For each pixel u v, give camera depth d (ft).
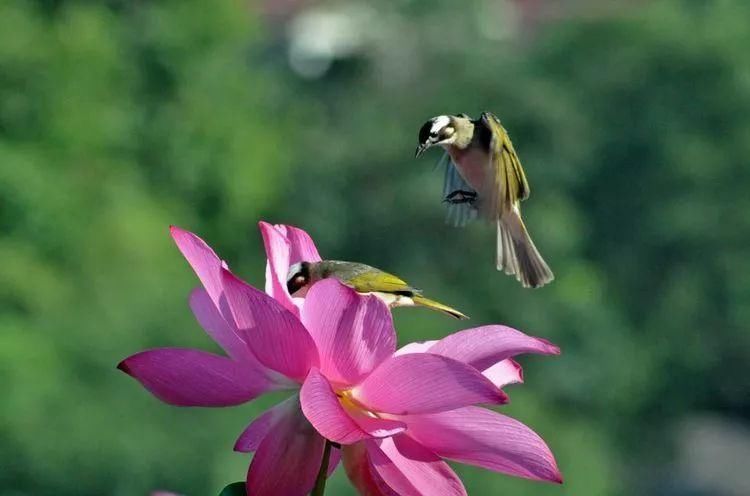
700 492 136.05
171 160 128.06
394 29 175.52
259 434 10.83
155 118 128.26
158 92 130.41
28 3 120.88
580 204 160.76
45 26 119.65
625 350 138.41
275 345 10.28
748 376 154.20
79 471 77.92
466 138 15.79
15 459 77.00
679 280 156.15
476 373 10.00
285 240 11.17
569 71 169.48
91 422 78.54
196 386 10.53
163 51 128.98
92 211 111.55
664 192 160.25
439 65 168.76
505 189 15.90
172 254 115.34
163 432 77.82
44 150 113.80
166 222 116.67
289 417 10.52
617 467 131.34
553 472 10.22
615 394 133.80
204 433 77.30
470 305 137.39
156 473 76.33
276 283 10.98
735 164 159.74
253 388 10.57
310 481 10.46
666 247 158.30
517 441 10.25
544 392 131.54
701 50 163.12
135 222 110.93
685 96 165.17
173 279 105.09
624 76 167.63
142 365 10.50
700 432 148.87
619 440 135.85
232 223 132.57
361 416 10.28
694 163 159.02
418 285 141.49
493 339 10.61
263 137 135.33
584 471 106.11
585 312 136.26
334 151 152.97
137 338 91.45
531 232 144.56
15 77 112.78
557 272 141.90
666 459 142.00
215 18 131.23
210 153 129.29
